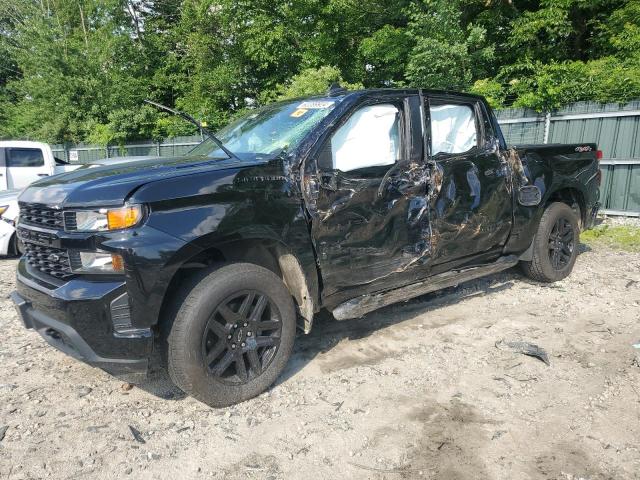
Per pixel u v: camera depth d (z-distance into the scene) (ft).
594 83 30.09
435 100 13.69
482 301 16.15
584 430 9.41
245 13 55.72
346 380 11.37
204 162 10.93
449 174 13.43
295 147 11.23
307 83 41.42
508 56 46.01
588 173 18.06
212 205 9.70
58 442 9.34
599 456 8.68
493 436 9.26
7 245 24.00
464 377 11.41
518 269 18.58
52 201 9.64
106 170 10.83
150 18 82.17
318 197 11.07
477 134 14.83
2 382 11.64
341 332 13.99
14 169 38.17
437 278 13.70
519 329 13.98
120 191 9.12
